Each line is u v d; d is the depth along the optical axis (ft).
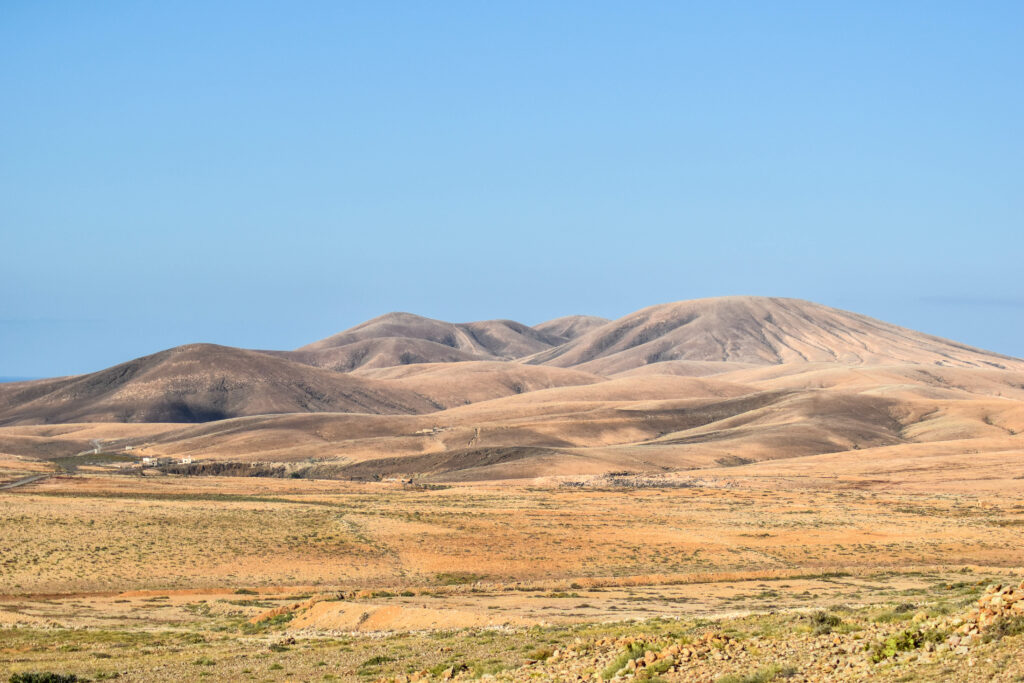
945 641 66.39
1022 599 66.13
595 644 94.99
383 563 253.03
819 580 222.28
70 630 164.14
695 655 79.82
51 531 267.18
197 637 153.58
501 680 85.81
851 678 64.95
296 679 106.42
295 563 250.16
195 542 264.31
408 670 104.73
